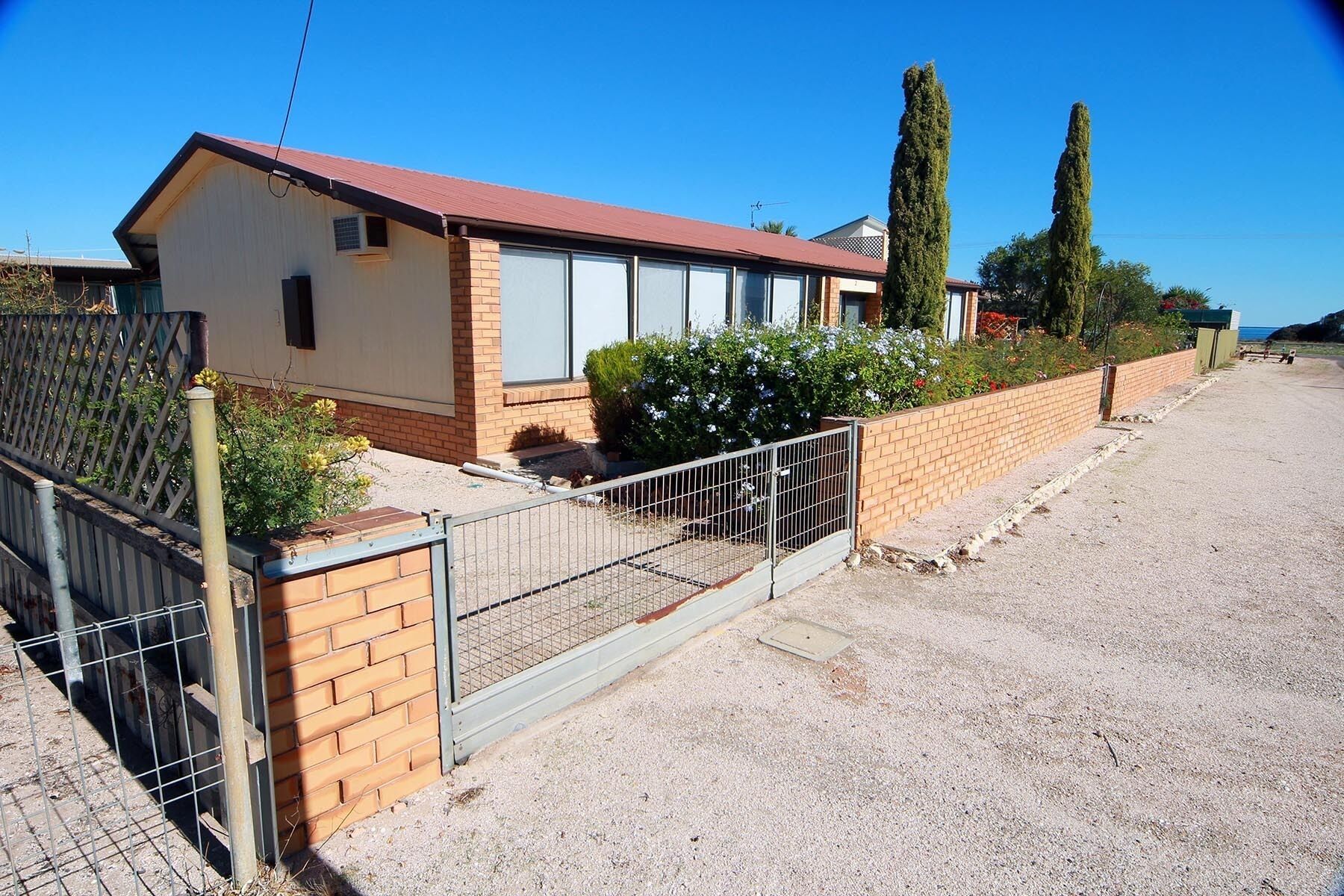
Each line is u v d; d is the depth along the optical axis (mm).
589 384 8320
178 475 2846
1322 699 3896
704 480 6145
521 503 3260
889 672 4078
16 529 4457
